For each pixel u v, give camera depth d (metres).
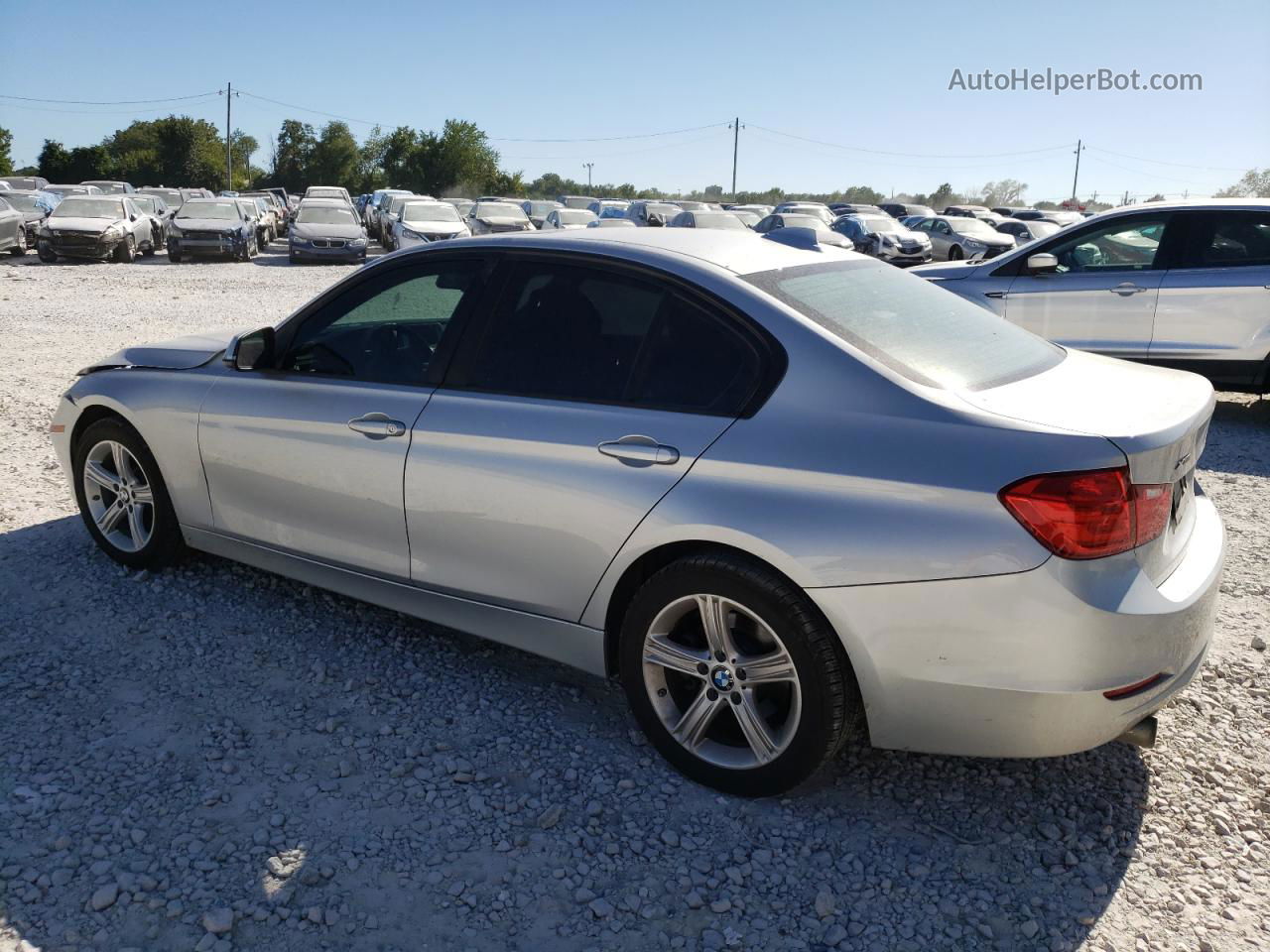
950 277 8.87
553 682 3.65
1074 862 2.74
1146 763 3.21
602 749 3.23
